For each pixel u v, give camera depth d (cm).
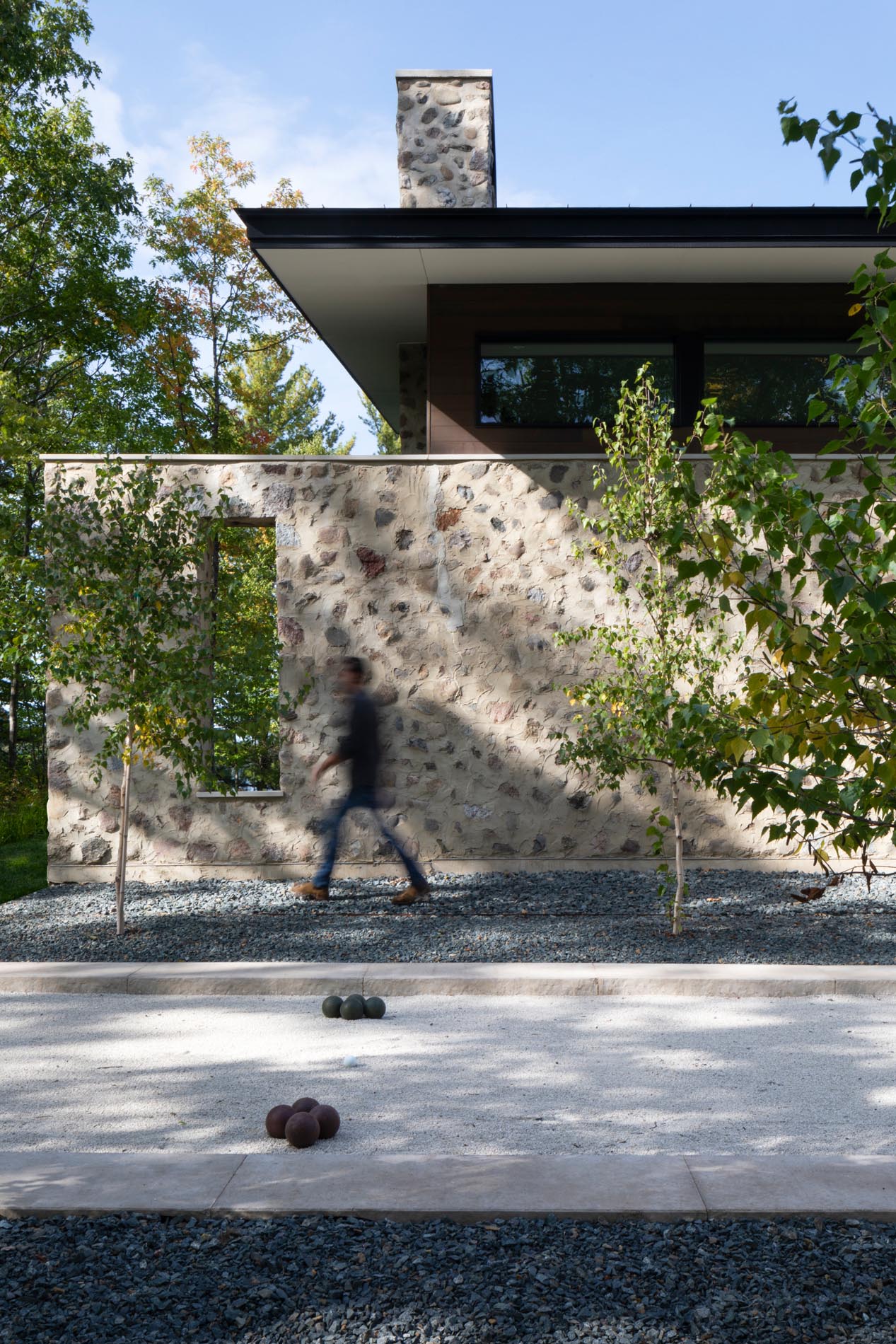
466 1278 280
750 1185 331
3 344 2372
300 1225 311
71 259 2359
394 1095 459
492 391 1077
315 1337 255
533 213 948
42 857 1198
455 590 1005
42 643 779
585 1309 266
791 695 249
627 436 919
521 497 1005
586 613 998
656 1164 349
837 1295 271
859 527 229
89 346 2462
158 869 1002
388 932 764
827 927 764
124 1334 258
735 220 951
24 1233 309
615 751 786
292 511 1009
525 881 946
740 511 239
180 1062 513
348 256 992
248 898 900
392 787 998
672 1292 274
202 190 2630
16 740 2442
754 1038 545
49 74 2203
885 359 236
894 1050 523
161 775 1004
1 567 776
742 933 748
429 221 955
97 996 644
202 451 2712
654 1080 477
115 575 819
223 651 834
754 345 1073
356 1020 586
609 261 1006
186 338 2681
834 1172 341
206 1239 304
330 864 888
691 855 997
